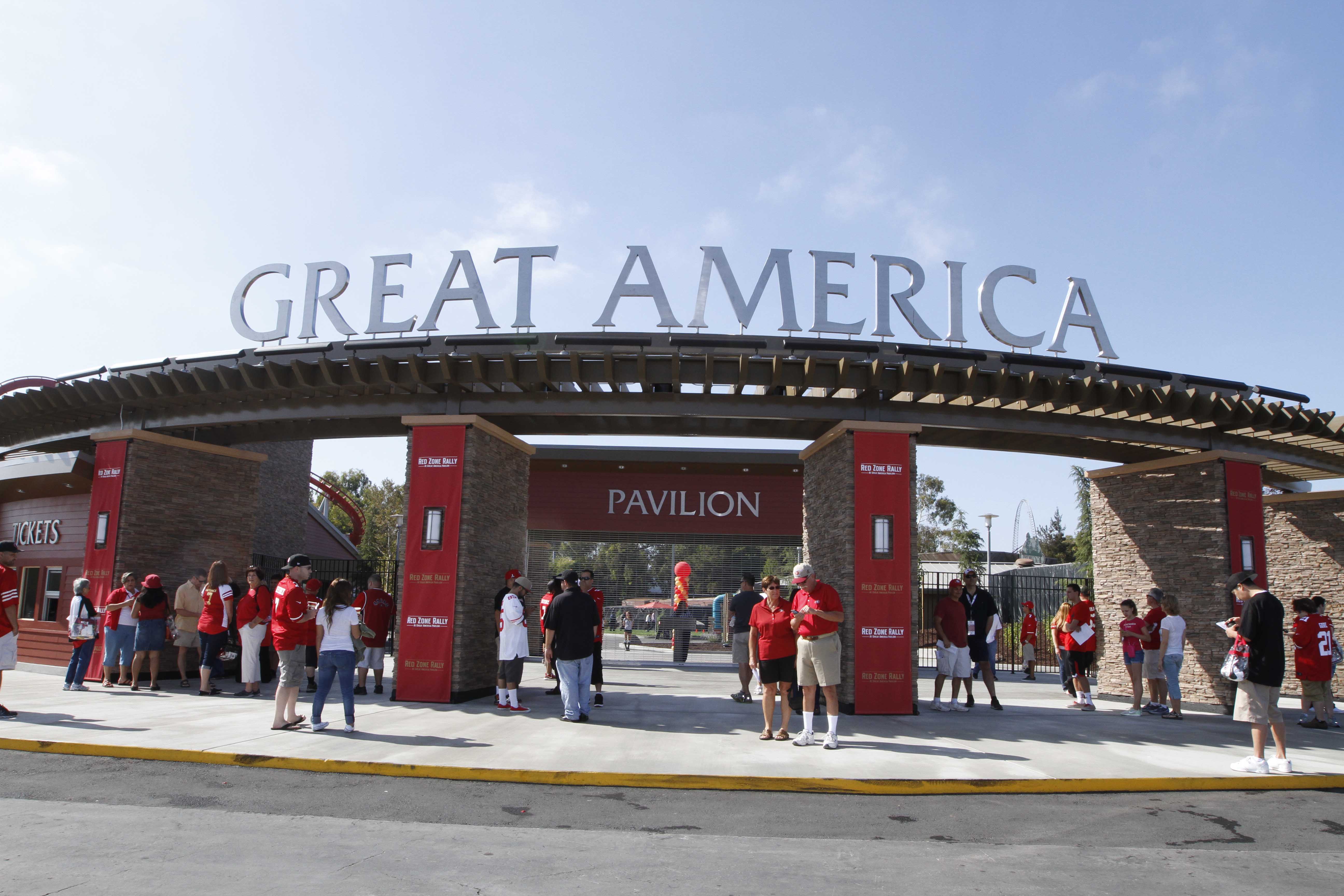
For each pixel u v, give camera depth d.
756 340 11.06
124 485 13.11
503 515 12.77
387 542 50.03
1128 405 11.42
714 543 22.20
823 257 11.48
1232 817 6.21
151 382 12.43
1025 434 13.27
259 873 4.50
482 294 11.52
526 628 10.97
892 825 5.88
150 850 4.84
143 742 7.82
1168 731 10.02
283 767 7.22
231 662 13.80
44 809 5.71
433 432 11.73
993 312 11.49
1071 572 31.48
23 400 13.63
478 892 4.30
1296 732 10.20
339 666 8.66
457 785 6.75
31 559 17.27
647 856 5.02
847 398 11.88
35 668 15.47
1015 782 6.96
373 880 4.44
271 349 11.85
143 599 12.05
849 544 11.20
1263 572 12.85
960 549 47.31
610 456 21.55
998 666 21.48
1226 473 12.80
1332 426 12.89
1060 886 4.62
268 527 19.50
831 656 8.48
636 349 10.90
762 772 7.16
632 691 13.52
